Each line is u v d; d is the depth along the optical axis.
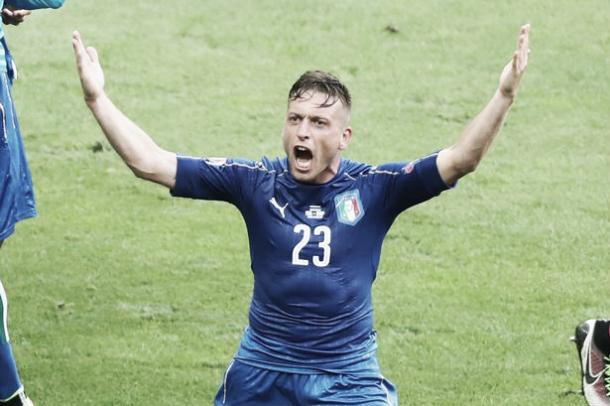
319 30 52.16
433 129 45.31
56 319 33.47
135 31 52.09
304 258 22.45
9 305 34.12
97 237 38.34
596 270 36.66
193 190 22.83
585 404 29.59
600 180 42.09
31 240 38.06
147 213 40.03
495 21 52.66
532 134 44.97
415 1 54.19
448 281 35.91
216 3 54.44
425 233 38.66
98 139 44.69
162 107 46.78
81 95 47.75
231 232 38.91
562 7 53.72
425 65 49.59
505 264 36.97
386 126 45.41
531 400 29.75
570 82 48.47
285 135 22.34
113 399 29.50
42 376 30.50
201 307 34.31
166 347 32.16
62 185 41.72
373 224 22.62
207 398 29.73
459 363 31.50
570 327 33.38
